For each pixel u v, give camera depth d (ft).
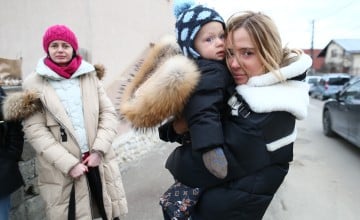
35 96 6.62
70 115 7.04
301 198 12.51
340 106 21.89
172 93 3.71
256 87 3.94
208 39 4.10
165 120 4.42
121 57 16.48
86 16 13.76
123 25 16.78
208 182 4.07
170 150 18.83
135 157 17.20
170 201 4.36
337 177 15.16
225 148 3.84
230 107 4.05
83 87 7.35
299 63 3.95
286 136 4.00
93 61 14.05
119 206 7.96
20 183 6.82
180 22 4.20
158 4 22.07
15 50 16.06
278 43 4.10
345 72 136.46
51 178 6.91
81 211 7.02
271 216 10.90
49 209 6.96
